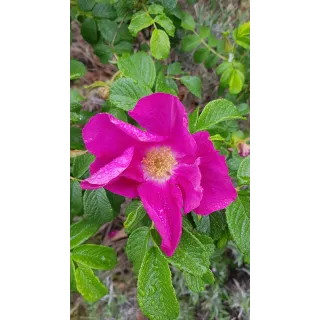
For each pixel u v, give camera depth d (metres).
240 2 0.32
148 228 0.19
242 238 0.19
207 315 0.32
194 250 0.18
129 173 0.17
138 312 0.32
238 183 0.19
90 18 0.25
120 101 0.20
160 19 0.23
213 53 0.30
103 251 0.20
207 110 0.20
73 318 0.32
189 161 0.17
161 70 0.26
